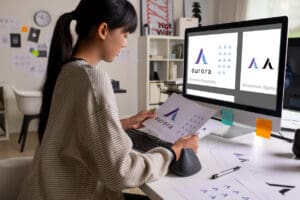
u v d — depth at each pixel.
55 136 0.78
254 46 1.12
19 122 4.09
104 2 0.81
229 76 1.24
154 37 4.41
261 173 0.86
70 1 4.16
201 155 1.01
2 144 3.55
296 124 1.53
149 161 0.78
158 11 4.75
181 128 1.09
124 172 0.72
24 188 0.86
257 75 1.12
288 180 0.81
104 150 0.73
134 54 4.68
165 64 4.68
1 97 3.71
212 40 1.31
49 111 0.85
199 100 1.42
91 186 0.81
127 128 1.23
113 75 4.59
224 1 4.99
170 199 0.70
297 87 1.38
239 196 0.71
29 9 3.97
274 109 1.06
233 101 1.23
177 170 0.83
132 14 0.87
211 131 1.20
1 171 1.01
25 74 4.06
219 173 0.85
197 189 0.75
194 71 1.44
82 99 0.74
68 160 0.78
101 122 0.73
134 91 4.77
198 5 5.04
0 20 3.84
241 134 1.27
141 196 1.17
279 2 4.09
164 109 1.23
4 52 3.92
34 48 4.06
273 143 1.16
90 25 0.83
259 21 1.09
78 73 0.78
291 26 3.96
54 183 0.78
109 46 0.86
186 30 1.47
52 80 0.89
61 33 0.90
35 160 0.84
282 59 1.02
